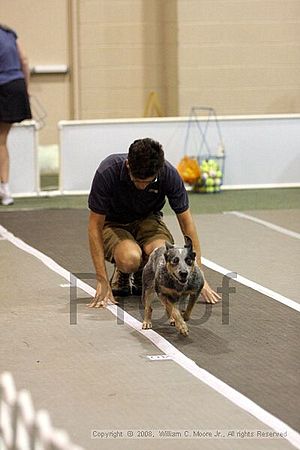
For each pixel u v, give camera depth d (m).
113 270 9.80
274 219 12.91
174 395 6.11
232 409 5.85
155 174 7.57
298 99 18.09
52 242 11.31
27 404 4.35
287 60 17.95
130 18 18.19
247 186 15.84
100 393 6.17
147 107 18.45
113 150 15.27
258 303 8.45
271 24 17.78
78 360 6.88
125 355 6.98
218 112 17.92
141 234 8.58
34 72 18.00
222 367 6.68
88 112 18.34
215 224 12.54
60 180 15.16
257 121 15.71
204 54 17.72
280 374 6.52
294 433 5.46
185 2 17.53
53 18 18.05
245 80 17.91
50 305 8.45
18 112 14.11
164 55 18.34
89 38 18.14
